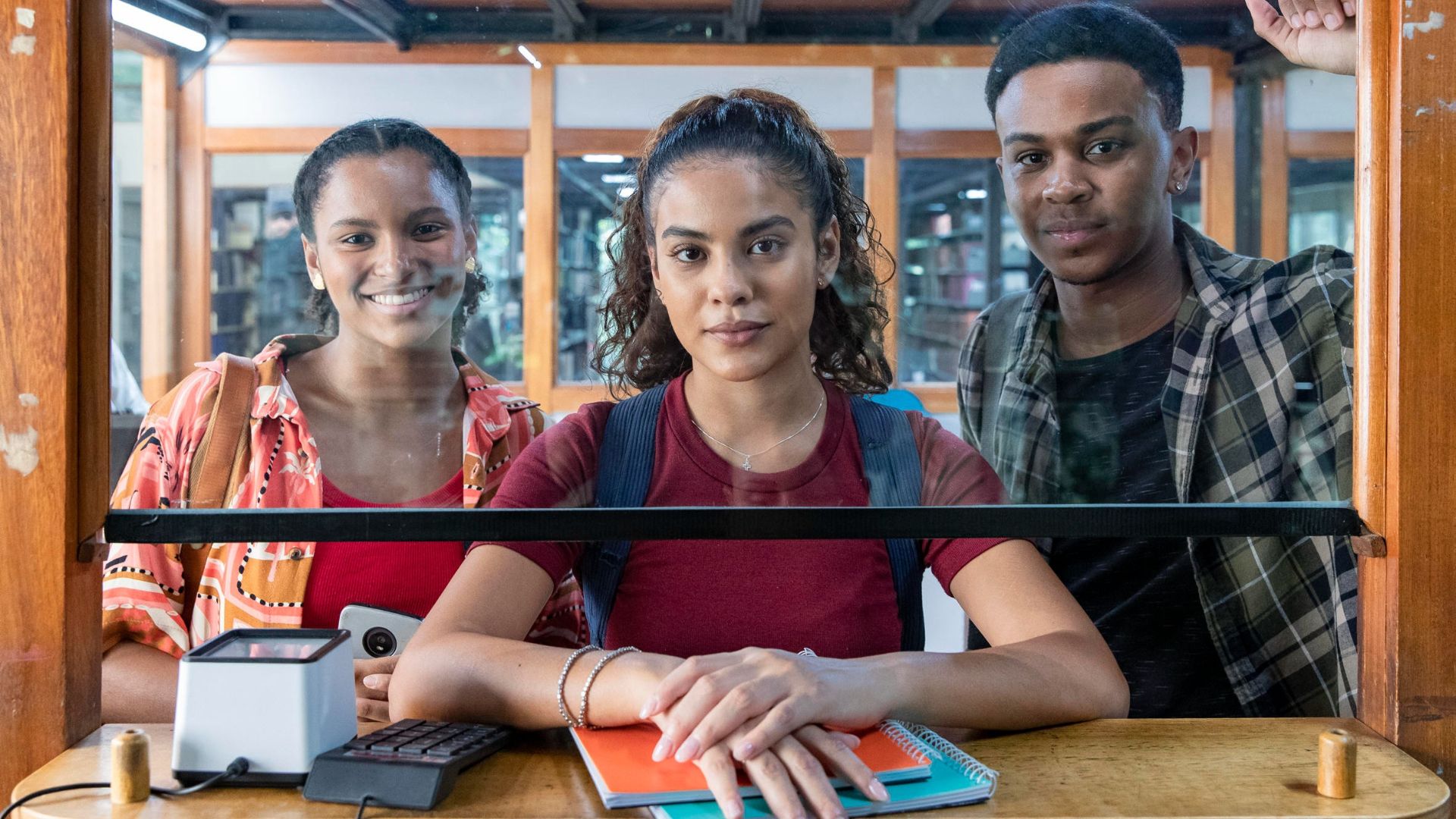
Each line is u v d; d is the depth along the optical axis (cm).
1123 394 111
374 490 110
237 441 109
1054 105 111
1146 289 111
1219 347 110
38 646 97
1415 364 97
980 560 116
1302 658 122
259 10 106
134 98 104
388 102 109
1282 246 110
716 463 111
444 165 110
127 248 105
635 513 101
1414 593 98
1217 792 88
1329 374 108
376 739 93
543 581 115
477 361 113
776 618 117
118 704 122
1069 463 111
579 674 98
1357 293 102
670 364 115
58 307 95
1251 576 123
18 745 97
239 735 89
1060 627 110
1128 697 110
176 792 86
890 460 111
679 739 88
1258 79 109
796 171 111
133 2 102
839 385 113
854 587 118
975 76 111
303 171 108
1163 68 110
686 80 110
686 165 111
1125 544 128
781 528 102
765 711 88
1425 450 97
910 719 97
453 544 124
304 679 89
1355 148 103
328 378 110
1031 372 112
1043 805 85
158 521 100
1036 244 112
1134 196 110
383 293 110
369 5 108
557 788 89
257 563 124
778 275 111
